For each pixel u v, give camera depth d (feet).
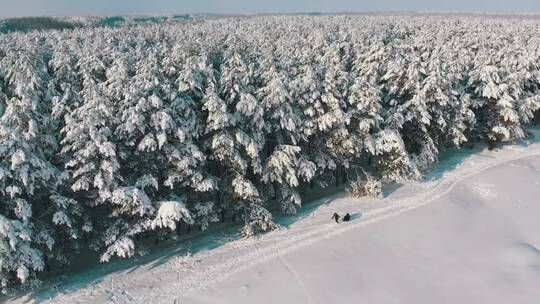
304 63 122.93
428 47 165.37
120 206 82.38
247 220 98.02
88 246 96.73
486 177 131.44
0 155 67.62
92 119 75.51
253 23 356.79
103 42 163.84
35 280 76.69
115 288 79.87
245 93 92.99
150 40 188.24
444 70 132.87
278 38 208.23
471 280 81.10
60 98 88.69
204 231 104.32
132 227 83.20
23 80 92.07
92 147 74.95
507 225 104.47
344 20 398.01
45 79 104.32
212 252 91.91
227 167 97.71
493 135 151.02
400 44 164.66
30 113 75.51
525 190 123.65
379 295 76.48
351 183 117.91
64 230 81.71
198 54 124.57
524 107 153.99
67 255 86.48
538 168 141.18
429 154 128.57
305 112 103.50
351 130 113.39
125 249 81.05
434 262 86.79
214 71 103.76
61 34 216.74
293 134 103.24
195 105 90.22
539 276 82.12
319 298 75.41
